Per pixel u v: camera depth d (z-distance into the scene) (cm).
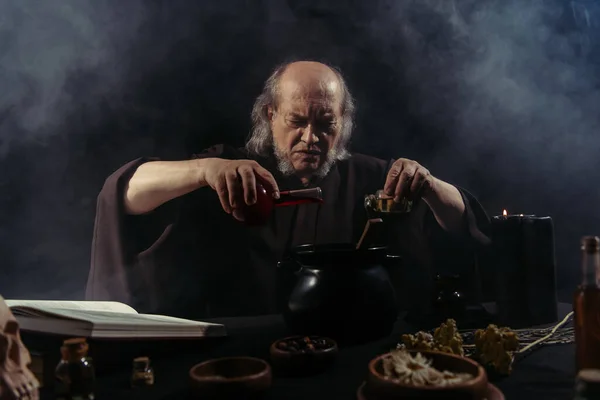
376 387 72
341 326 112
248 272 167
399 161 161
